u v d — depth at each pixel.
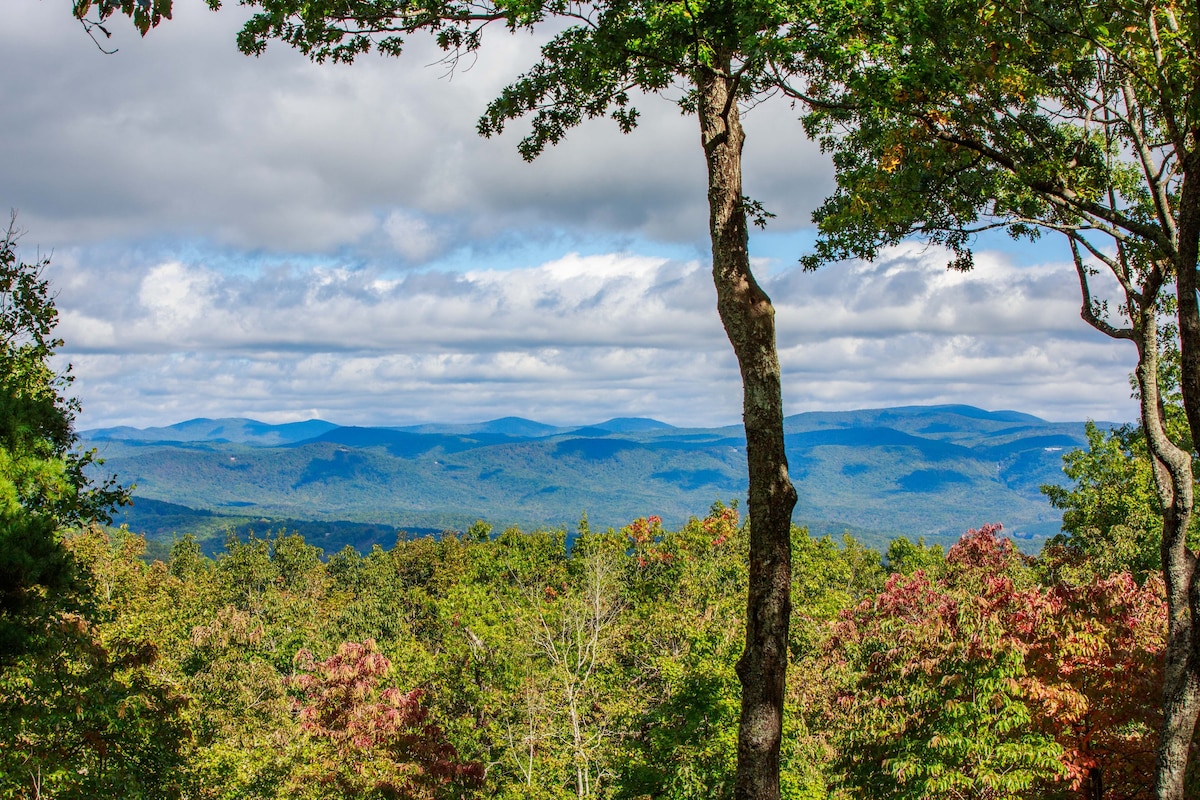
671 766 21.02
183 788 17.64
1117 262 13.20
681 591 43.81
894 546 61.12
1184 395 9.38
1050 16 10.03
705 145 9.78
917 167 12.44
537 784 24.81
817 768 20.20
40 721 14.25
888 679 17.84
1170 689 10.87
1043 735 15.88
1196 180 9.23
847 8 7.58
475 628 30.06
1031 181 11.59
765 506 9.27
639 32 8.30
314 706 25.47
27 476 12.83
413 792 23.86
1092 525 37.50
